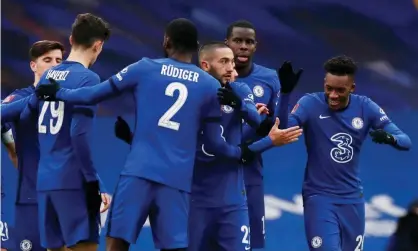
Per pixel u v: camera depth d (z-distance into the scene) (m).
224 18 40.41
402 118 40.31
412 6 40.66
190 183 21.39
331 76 24.92
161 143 21.09
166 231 21.05
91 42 23.19
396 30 40.69
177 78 21.41
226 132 23.81
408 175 38.91
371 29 40.75
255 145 23.56
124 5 40.44
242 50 27.11
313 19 40.69
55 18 40.69
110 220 21.27
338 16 40.69
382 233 37.94
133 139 21.48
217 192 23.67
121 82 21.34
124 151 39.06
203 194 23.72
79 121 22.03
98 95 21.33
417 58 40.66
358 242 25.70
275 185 38.53
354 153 25.50
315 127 25.47
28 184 24.86
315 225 25.14
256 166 27.08
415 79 40.56
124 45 40.47
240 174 24.08
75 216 22.55
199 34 40.41
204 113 21.77
